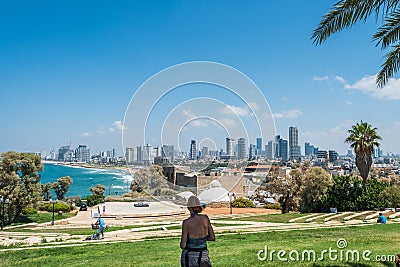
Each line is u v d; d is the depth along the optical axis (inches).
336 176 1261.1
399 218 905.5
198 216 215.6
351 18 329.4
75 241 625.6
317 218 941.2
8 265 395.2
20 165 1448.1
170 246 478.6
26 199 1398.9
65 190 2116.1
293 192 1360.7
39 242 638.5
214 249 422.3
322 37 344.2
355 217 943.7
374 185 1225.4
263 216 1034.7
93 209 1638.8
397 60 398.0
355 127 1215.6
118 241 588.1
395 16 363.3
